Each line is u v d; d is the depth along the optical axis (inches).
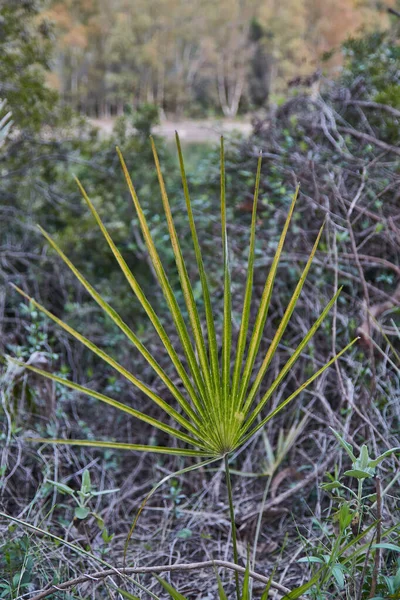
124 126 187.5
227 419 52.7
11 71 174.6
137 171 185.3
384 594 62.5
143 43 734.5
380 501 56.1
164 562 85.2
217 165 161.2
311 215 128.6
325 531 67.7
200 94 761.6
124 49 676.7
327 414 98.6
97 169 184.7
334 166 131.3
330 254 112.1
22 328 142.2
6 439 98.2
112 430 118.5
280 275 125.4
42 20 180.9
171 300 51.2
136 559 82.4
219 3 776.3
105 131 201.2
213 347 51.2
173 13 791.7
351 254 114.3
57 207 177.0
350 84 163.3
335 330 101.8
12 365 101.9
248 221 146.6
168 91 695.1
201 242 146.9
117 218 173.3
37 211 180.1
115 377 125.1
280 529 90.0
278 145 148.7
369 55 165.8
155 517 97.7
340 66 170.9
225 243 51.3
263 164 149.6
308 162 131.8
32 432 103.4
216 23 784.9
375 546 57.3
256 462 104.7
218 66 750.5
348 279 117.0
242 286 127.3
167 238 145.2
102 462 108.9
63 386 112.7
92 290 52.0
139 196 178.1
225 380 51.8
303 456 101.6
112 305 149.3
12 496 93.0
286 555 84.6
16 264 168.4
